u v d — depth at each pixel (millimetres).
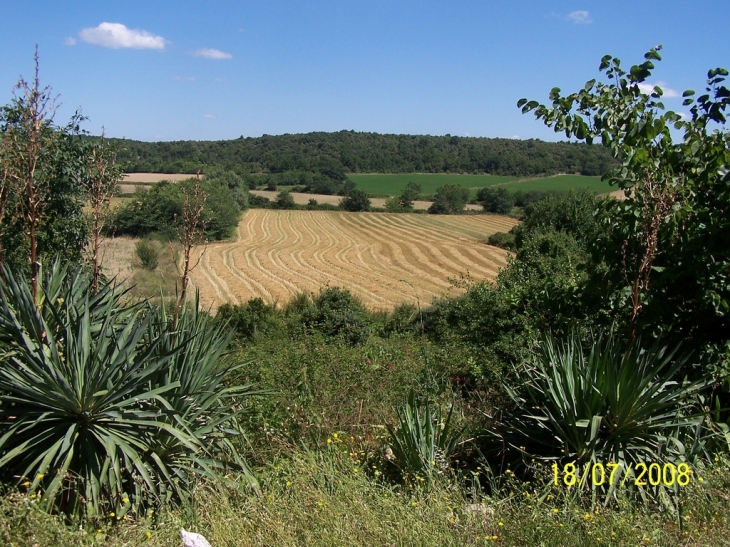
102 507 4254
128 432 4523
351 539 3871
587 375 4953
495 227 74500
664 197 5293
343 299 21156
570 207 32281
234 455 5145
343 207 92125
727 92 5984
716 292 5586
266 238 65062
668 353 5777
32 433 4445
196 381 5039
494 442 5480
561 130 6324
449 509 4328
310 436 5910
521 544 4035
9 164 4871
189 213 5547
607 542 3881
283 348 11164
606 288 6172
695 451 4848
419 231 71062
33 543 3594
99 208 5512
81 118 9617
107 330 4773
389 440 5824
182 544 3803
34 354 4324
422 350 11156
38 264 5031
